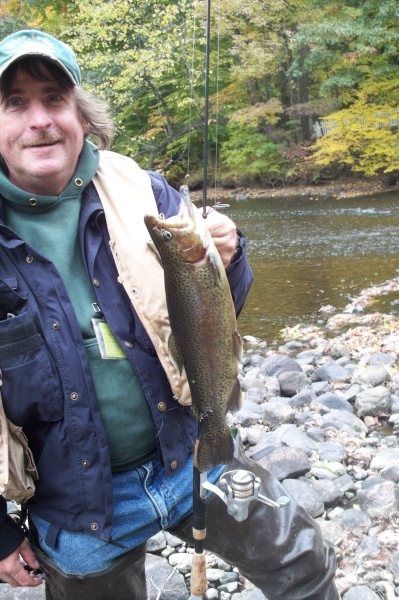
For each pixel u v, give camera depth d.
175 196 2.33
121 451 2.10
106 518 2.07
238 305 2.24
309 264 11.03
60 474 2.05
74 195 2.08
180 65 21.09
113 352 2.03
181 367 2.04
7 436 1.97
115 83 20.42
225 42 22.33
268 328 8.06
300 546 2.32
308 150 21.64
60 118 2.00
